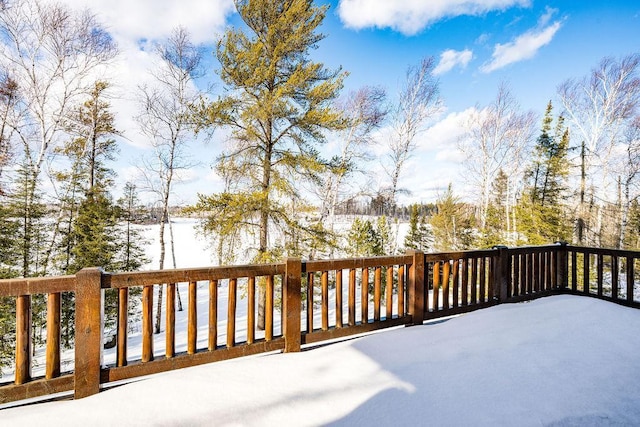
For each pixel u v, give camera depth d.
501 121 18.12
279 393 2.08
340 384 2.19
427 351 2.69
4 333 9.31
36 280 2.01
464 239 20.94
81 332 2.08
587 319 3.30
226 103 8.51
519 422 1.78
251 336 2.69
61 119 11.59
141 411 1.88
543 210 16.77
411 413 1.88
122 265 13.55
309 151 9.55
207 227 8.48
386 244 15.90
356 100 14.98
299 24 8.96
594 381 2.20
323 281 3.04
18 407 1.93
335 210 15.62
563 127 17.66
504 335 2.96
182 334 9.62
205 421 1.81
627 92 14.67
